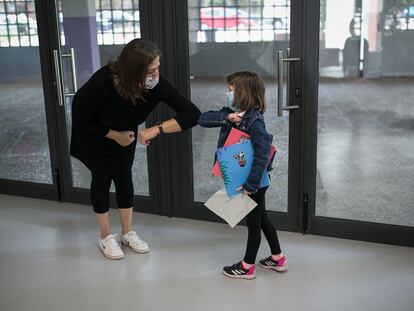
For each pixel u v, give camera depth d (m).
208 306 2.42
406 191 3.06
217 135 3.30
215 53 3.14
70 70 3.61
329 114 3.02
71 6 3.48
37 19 3.58
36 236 3.27
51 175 3.93
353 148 3.06
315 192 3.10
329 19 2.85
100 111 2.65
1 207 3.82
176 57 3.22
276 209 3.28
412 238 2.94
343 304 2.40
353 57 2.88
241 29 3.05
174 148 3.38
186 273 2.75
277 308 2.38
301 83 2.95
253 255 2.63
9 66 3.81
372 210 3.14
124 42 3.40
